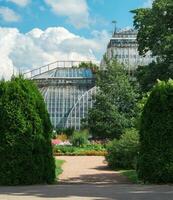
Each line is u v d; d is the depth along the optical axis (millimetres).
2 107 19656
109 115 57375
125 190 16719
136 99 57688
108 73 59219
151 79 38188
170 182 19859
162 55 38656
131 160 33312
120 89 58062
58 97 96438
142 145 20344
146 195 15188
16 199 14500
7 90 19859
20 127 19516
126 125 56906
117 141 35031
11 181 19312
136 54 97000
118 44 98562
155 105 20172
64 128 89875
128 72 74625
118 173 29781
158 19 38750
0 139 19453
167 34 38031
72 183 21281
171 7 38344
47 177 20125
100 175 28297
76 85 97438
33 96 19969
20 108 19656
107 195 15227
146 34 39344
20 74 20422
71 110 94375
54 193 15891
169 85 20281
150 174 20062
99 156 50688
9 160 19375
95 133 58750
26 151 19438
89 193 15789
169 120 19938
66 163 38781
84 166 35719
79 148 57688
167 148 19859
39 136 19781
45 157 20078
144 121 20375
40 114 20016
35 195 15430
